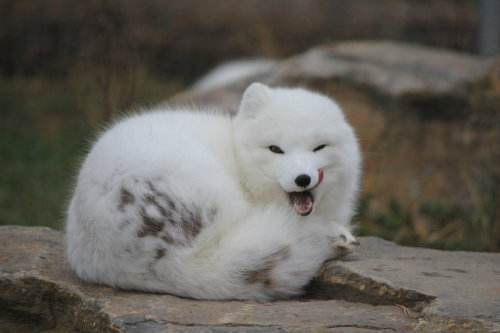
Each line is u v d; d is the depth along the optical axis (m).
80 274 11.27
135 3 38.25
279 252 10.50
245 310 9.94
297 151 11.75
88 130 28.53
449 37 35.16
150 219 10.31
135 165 10.51
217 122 13.09
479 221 19.92
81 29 33.19
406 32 37.38
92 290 10.96
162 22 37.16
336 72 23.53
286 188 11.47
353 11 39.03
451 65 24.25
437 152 23.05
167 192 10.38
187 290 10.48
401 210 22.31
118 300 10.45
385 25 38.16
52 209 22.16
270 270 10.45
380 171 22.94
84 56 31.27
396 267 11.38
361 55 24.70
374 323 9.31
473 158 22.31
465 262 12.14
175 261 10.38
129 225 10.34
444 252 13.18
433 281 10.55
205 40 38.81
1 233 14.45
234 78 26.62
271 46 37.59
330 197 12.34
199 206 10.45
